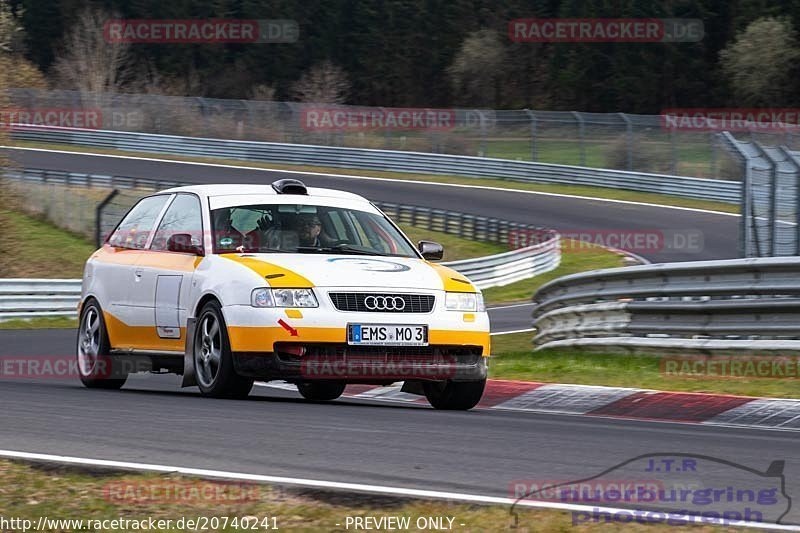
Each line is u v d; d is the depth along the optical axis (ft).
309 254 97.04
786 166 143.02
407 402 115.03
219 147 595.88
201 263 97.91
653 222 428.15
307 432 74.23
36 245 362.33
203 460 63.46
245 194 103.96
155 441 69.82
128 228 113.60
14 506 52.42
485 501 52.34
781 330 115.65
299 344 88.99
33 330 221.46
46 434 72.49
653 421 94.79
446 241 403.95
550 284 154.61
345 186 514.27
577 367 123.44
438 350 92.58
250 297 90.63
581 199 480.23
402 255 101.35
